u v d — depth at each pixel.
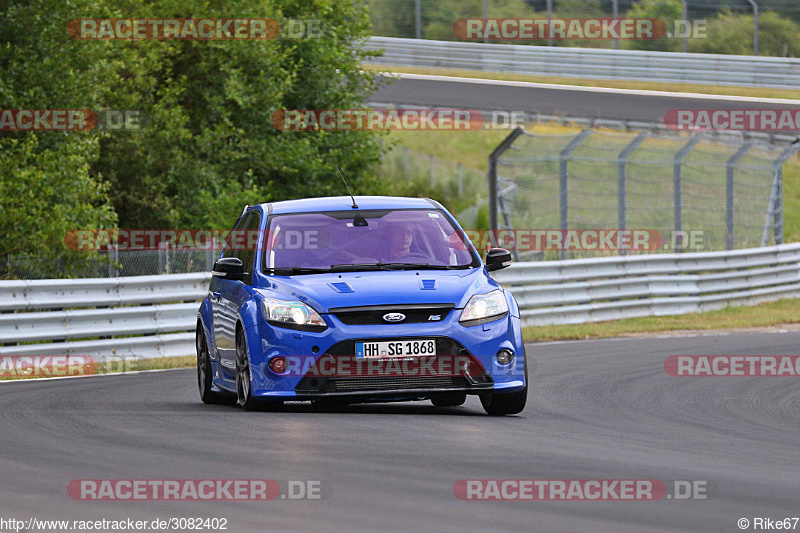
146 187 87.38
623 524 15.96
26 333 49.09
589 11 160.62
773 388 37.34
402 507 17.06
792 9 156.50
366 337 28.11
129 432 25.80
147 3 89.81
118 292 53.69
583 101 140.50
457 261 31.28
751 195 124.44
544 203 123.56
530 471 20.30
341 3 104.31
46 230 65.56
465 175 146.75
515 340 29.22
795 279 88.19
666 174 125.50
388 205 33.16
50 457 22.28
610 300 75.88
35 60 72.94
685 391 36.53
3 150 70.62
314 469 20.36
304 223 32.12
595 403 33.34
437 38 167.00
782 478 20.06
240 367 30.33
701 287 78.94
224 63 92.06
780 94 146.75
